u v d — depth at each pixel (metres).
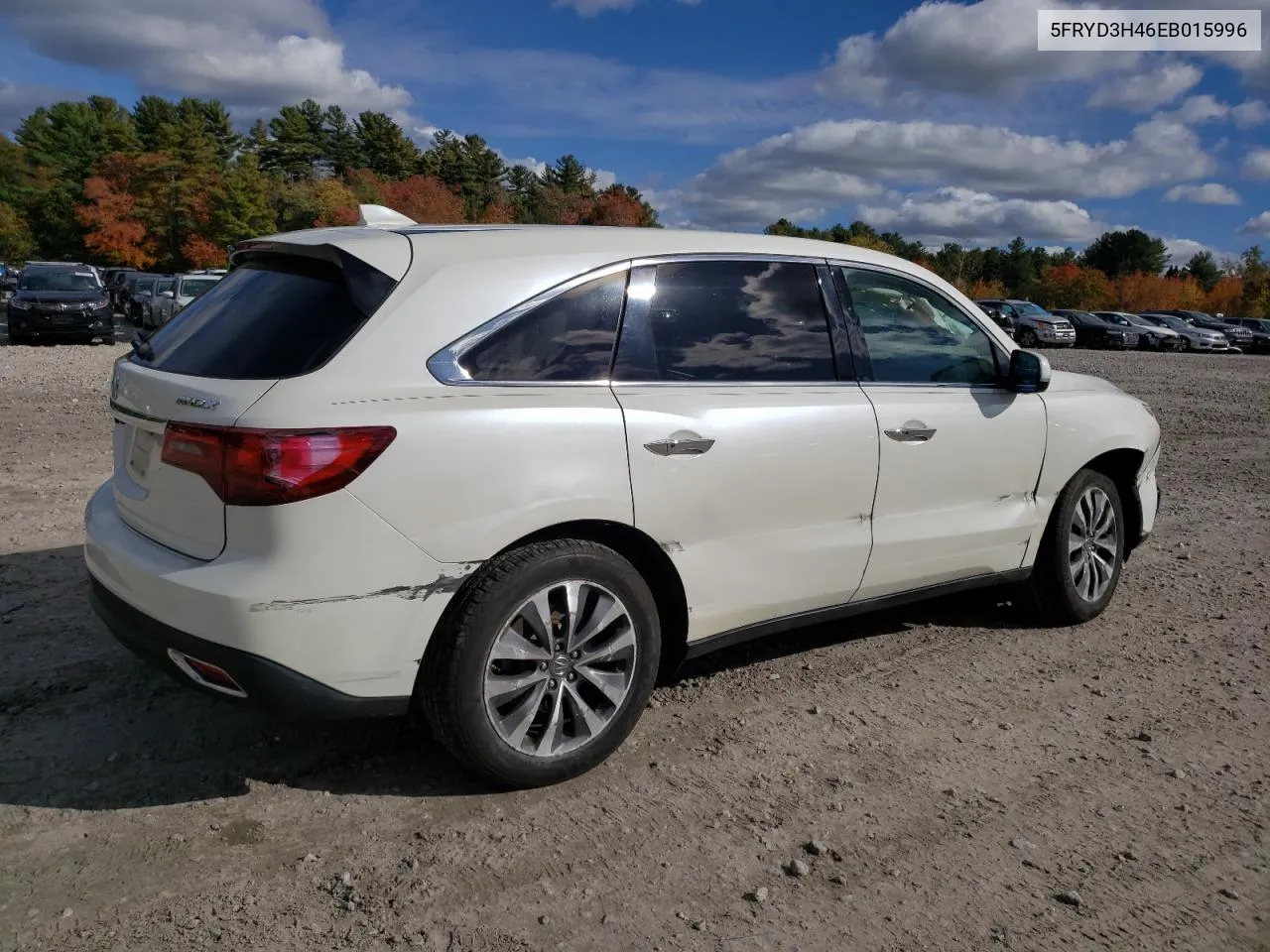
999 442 4.40
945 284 4.44
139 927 2.50
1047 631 4.92
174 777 3.23
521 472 3.05
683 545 3.46
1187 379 22.27
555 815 3.09
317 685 2.85
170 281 24.23
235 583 2.76
